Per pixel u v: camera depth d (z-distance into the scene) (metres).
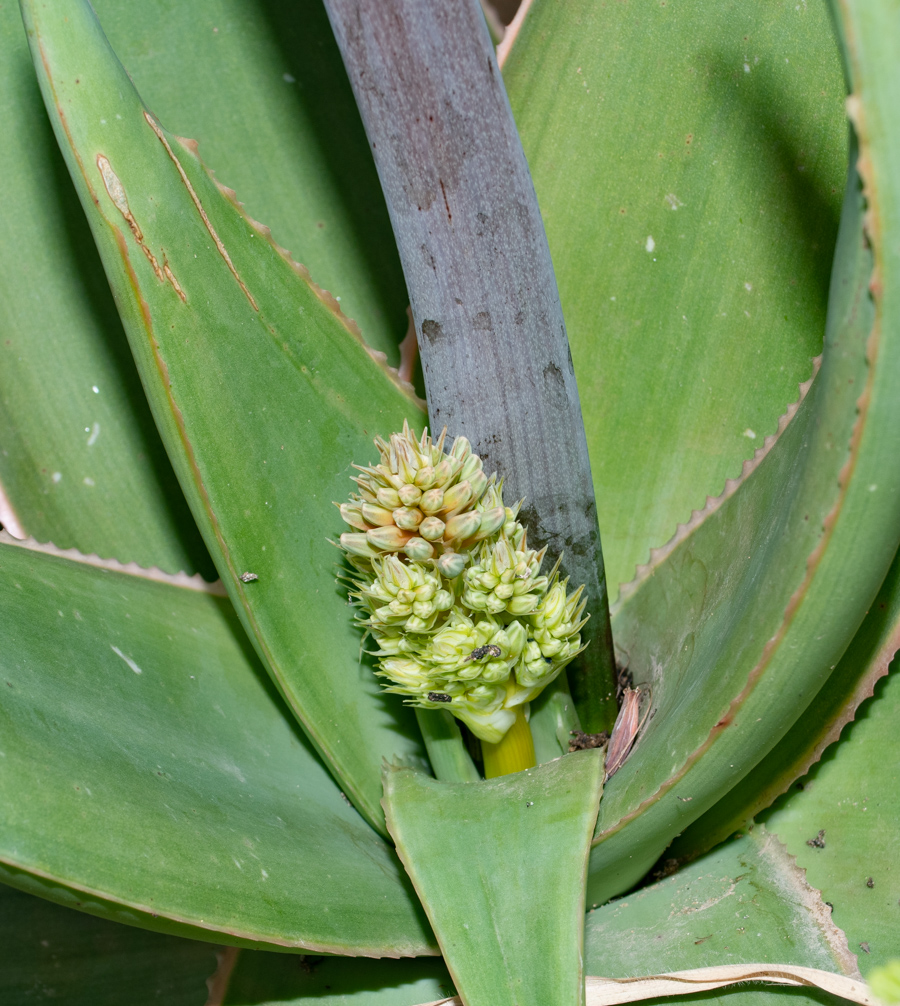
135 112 0.92
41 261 1.04
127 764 0.90
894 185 0.81
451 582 0.93
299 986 0.95
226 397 0.94
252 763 0.97
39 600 0.95
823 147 0.99
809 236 1.00
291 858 0.91
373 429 0.99
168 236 0.93
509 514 0.93
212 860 0.89
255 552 0.95
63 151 0.91
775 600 0.85
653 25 1.01
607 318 1.03
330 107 1.04
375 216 1.05
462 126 0.91
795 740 0.94
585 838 0.89
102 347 1.04
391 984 0.95
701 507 1.02
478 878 0.88
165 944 0.98
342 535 0.91
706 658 0.92
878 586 0.85
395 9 0.89
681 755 0.89
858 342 0.82
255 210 1.05
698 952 0.93
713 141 1.01
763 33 1.00
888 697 0.96
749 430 1.02
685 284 1.02
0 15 1.02
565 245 1.03
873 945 0.93
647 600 1.02
